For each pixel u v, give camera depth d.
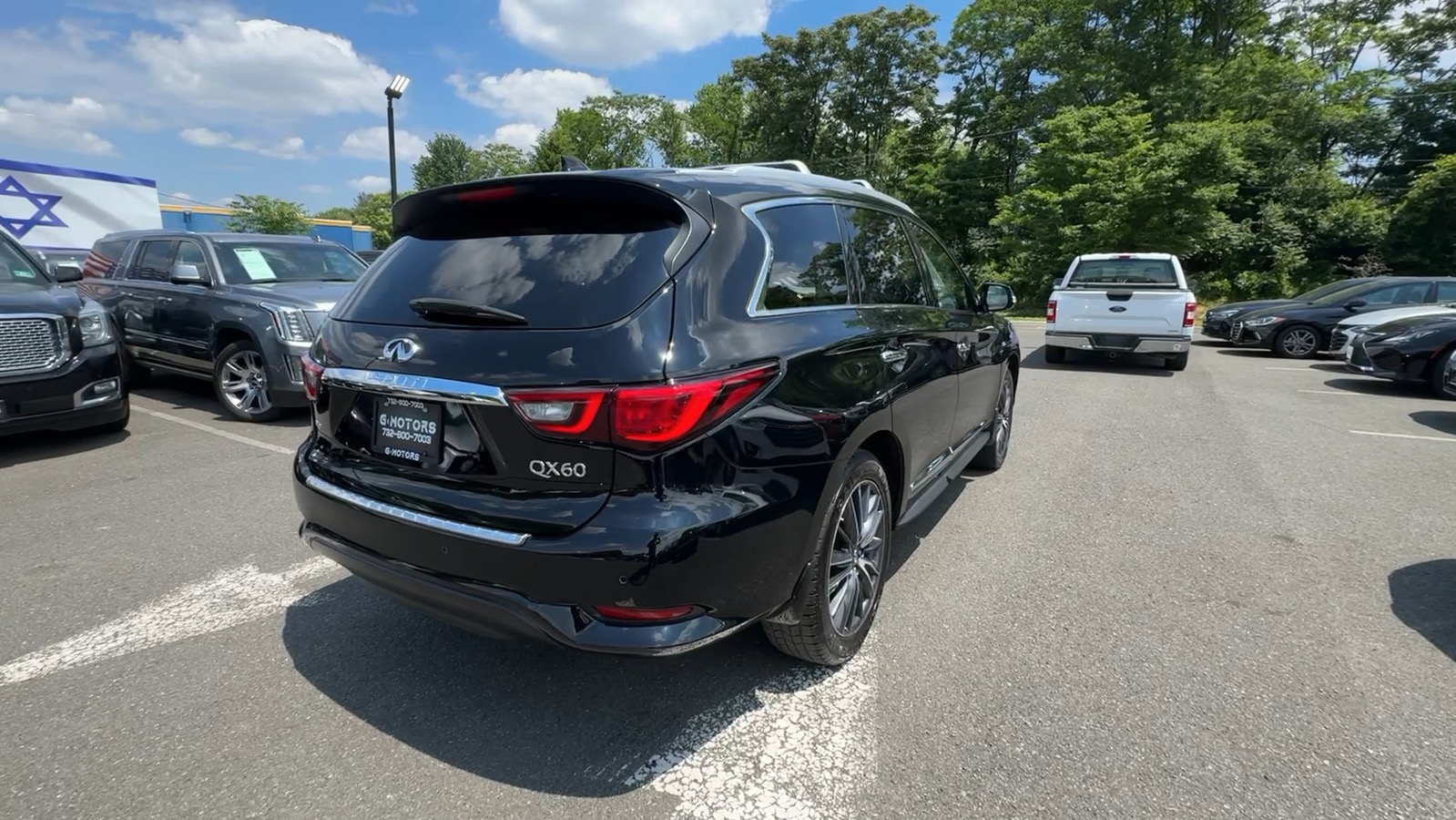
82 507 4.49
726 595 2.09
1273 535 4.09
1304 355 12.84
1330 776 2.15
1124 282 10.97
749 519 2.10
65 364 5.52
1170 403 8.21
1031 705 2.50
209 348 6.94
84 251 13.34
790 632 2.55
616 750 2.29
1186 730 2.36
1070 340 10.88
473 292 2.31
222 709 2.49
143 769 2.19
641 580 1.96
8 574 3.54
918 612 3.17
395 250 2.76
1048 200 27.06
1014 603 3.26
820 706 2.51
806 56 40.12
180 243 7.72
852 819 2.00
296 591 3.38
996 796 2.08
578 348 2.02
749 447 2.11
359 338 2.46
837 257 2.93
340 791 2.11
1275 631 3.00
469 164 59.16
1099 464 5.57
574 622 2.03
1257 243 28.53
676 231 2.25
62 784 2.12
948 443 3.79
